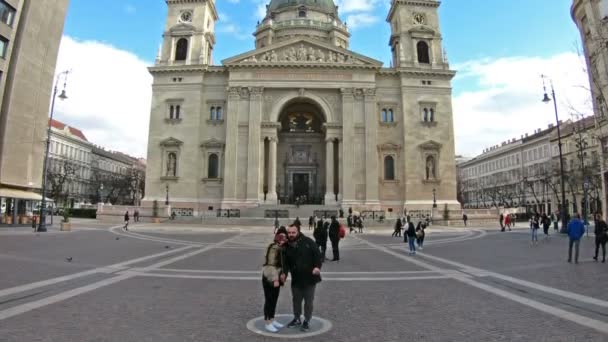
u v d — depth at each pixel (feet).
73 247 73.61
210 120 200.54
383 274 48.65
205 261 58.90
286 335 24.49
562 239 103.50
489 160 394.52
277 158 225.35
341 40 260.42
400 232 125.29
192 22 210.18
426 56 211.00
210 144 196.85
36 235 99.96
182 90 201.46
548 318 28.27
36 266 49.90
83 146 381.81
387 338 23.95
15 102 140.87
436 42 210.59
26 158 147.23
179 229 133.49
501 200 358.23
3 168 136.36
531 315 29.07
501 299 34.40
